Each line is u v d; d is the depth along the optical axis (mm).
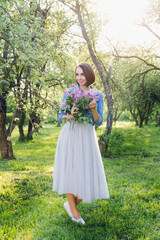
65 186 2664
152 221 2936
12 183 4719
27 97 6613
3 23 4152
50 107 6008
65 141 2717
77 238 2463
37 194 4102
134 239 2510
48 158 8852
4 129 8648
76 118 2590
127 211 3156
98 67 9375
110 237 2492
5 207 3447
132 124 27516
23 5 4371
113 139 9375
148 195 3820
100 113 2795
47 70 5691
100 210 3182
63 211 3154
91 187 2678
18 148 11992
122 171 6113
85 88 2828
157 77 14305
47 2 8188
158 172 5848
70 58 7594
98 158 2766
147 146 11445
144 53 10203
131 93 10758
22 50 4656
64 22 7527
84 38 8594
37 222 2873
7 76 6141
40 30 5871
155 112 24391
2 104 7910
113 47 9422
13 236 2547
